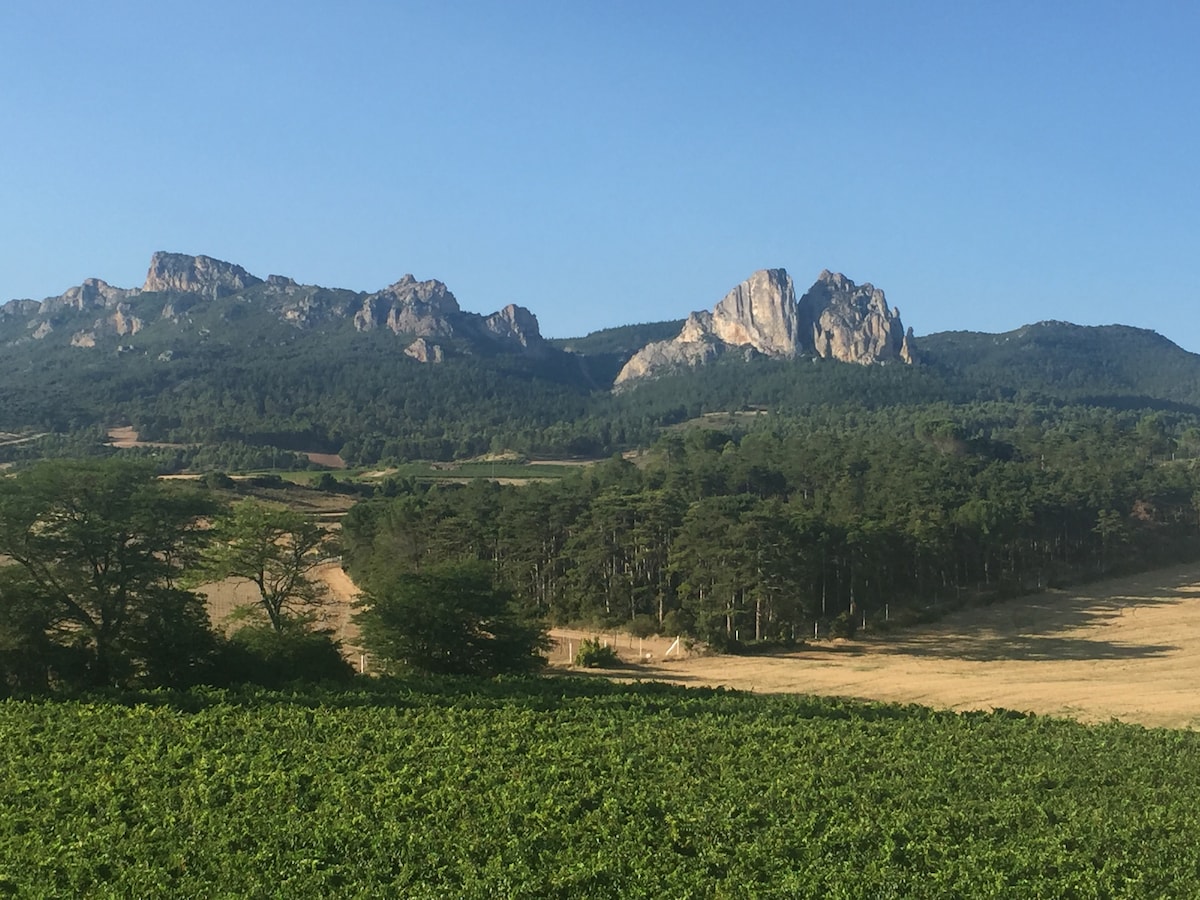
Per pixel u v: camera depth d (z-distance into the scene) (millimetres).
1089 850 24344
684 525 78125
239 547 54875
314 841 23312
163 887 20359
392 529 83062
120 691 41875
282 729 34969
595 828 24906
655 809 26672
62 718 35688
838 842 24578
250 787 27719
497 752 32312
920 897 21406
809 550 74500
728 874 22250
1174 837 25484
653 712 41438
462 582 55750
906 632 75188
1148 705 49656
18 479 46906
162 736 33312
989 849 24391
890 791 29234
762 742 34906
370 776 29062
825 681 58188
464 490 105438
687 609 75062
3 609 44156
